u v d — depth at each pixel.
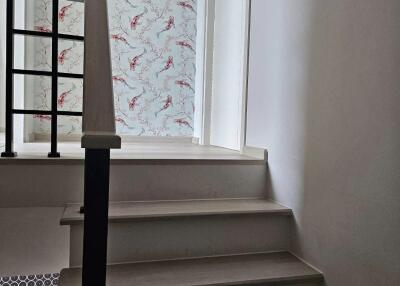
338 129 1.56
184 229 1.75
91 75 1.02
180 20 3.62
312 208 1.73
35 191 1.69
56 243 2.48
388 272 1.29
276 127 2.05
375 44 1.36
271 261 1.77
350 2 1.49
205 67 3.51
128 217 1.63
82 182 1.75
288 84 1.95
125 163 1.85
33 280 3.17
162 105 3.60
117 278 1.52
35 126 3.19
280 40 2.04
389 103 1.29
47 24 3.22
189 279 1.53
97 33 1.11
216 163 2.02
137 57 3.51
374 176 1.36
